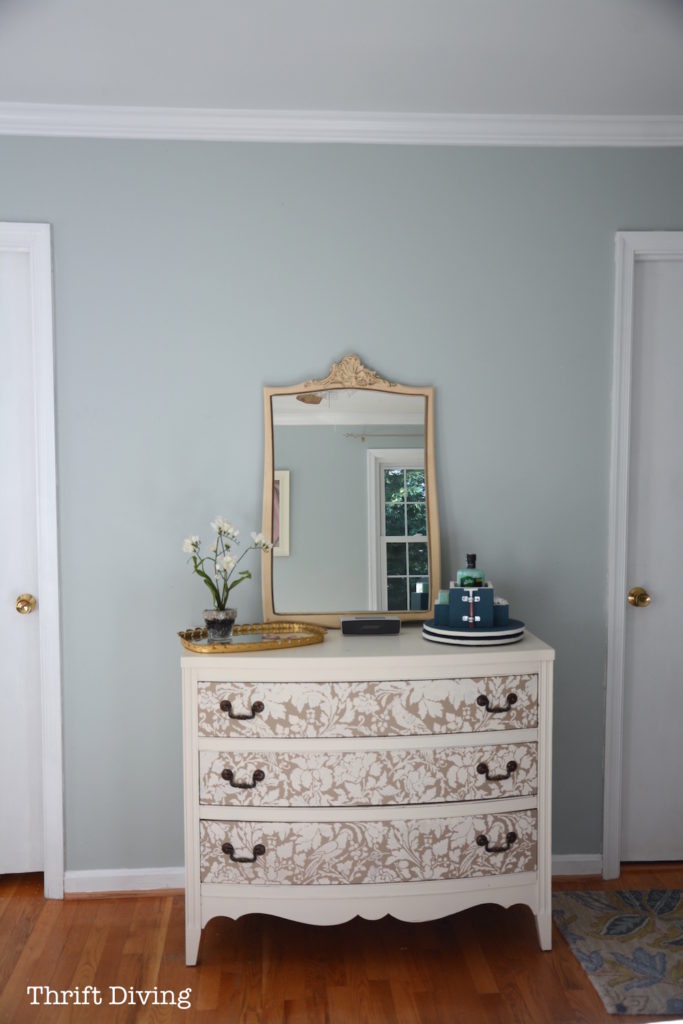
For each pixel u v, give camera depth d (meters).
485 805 2.59
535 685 2.61
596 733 3.11
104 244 2.93
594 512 3.08
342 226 2.98
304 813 2.54
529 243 3.02
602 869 3.12
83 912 2.89
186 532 2.99
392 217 2.99
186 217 2.94
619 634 3.09
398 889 2.56
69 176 2.91
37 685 3.04
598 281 3.04
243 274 2.97
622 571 3.08
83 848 3.01
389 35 2.36
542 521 3.07
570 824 3.12
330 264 2.98
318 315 2.99
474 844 2.59
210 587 2.71
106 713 3.00
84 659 2.98
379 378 2.98
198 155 2.94
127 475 2.97
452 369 3.03
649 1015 2.31
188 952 2.56
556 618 3.09
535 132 2.97
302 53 2.47
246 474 3.00
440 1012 2.35
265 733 2.54
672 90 2.75
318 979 2.51
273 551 2.96
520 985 2.47
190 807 2.56
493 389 3.04
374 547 2.98
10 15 2.23
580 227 3.03
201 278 2.96
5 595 3.01
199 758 2.56
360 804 2.55
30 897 2.99
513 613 3.08
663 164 3.04
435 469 3.02
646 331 3.12
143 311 2.95
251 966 2.58
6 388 2.97
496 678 2.58
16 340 2.97
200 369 2.97
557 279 3.03
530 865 2.63
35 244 2.89
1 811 3.05
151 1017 2.33
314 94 2.77
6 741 3.04
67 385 2.94
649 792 3.20
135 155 2.92
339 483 2.98
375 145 2.97
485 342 3.03
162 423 2.97
